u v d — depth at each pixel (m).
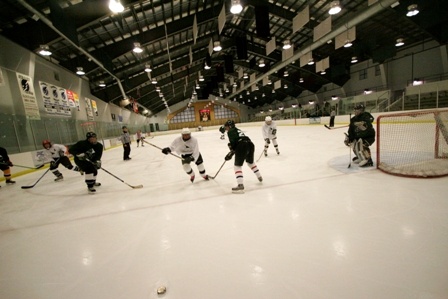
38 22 7.38
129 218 2.43
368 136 3.45
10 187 4.68
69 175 5.69
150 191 3.39
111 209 2.76
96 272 1.54
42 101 9.01
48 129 8.52
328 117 15.93
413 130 7.04
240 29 13.26
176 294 1.27
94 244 1.93
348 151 5.29
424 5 8.87
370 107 13.93
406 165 3.32
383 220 1.88
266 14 8.20
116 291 1.33
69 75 11.36
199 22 10.27
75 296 1.33
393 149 4.65
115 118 18.91
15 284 1.49
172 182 3.86
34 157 7.16
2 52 7.05
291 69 20.42
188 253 1.66
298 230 1.85
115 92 16.33
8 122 6.56
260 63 13.45
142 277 1.44
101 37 9.46
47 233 2.24
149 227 2.17
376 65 16.70
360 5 10.23
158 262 1.59
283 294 1.20
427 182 2.67
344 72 16.81
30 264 1.72
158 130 35.66
